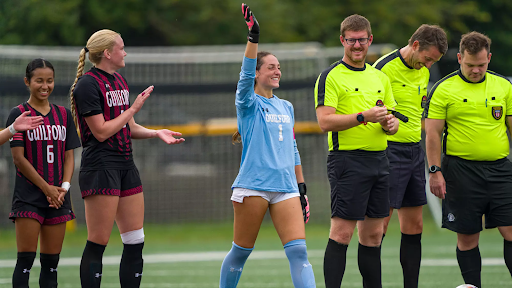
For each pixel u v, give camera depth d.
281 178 17.72
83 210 52.47
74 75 52.62
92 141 18.45
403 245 21.86
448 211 20.84
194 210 56.06
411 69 21.58
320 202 54.72
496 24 89.81
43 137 19.20
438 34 20.72
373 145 19.09
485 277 27.11
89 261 18.20
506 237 20.34
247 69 17.30
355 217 19.02
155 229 52.69
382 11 82.25
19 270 18.84
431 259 33.69
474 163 20.39
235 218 18.00
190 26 78.00
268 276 28.84
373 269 19.77
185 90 53.50
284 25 79.69
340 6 83.56
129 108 18.69
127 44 77.06
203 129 55.09
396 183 21.28
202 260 35.62
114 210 18.44
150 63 56.44
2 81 50.66
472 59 19.80
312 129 54.41
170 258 36.75
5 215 51.12
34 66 19.06
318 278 27.94
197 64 57.34
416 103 21.78
